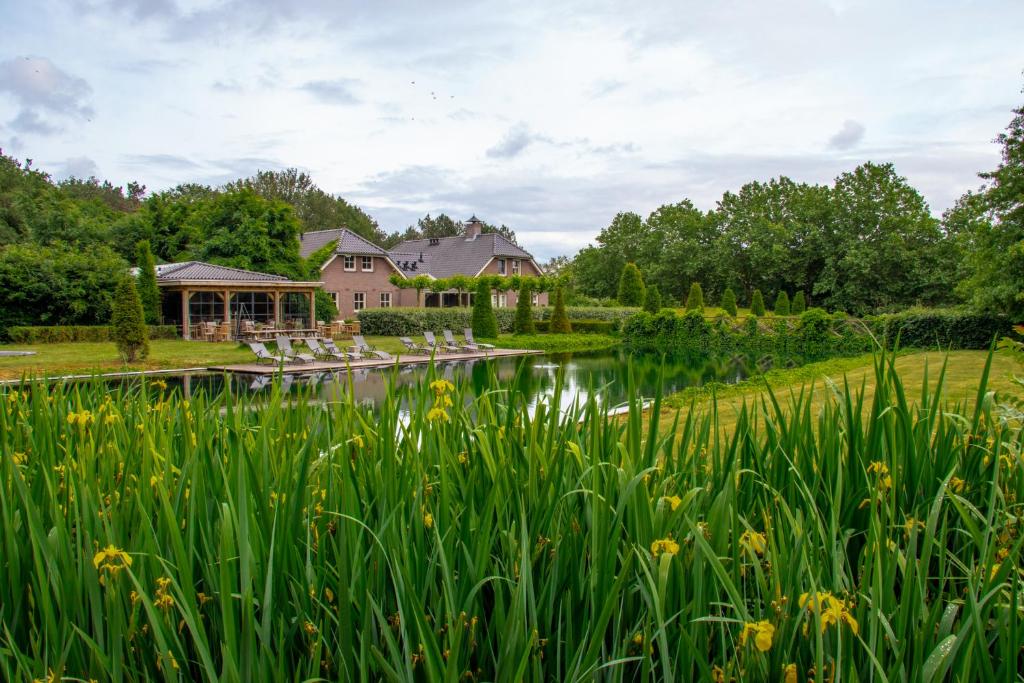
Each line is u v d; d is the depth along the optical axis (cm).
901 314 2159
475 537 152
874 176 3984
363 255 3841
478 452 180
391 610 144
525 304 3247
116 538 143
